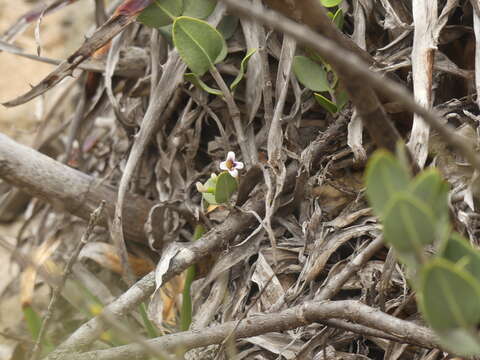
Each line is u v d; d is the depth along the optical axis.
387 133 0.47
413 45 0.57
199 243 0.59
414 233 0.37
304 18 0.46
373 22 0.61
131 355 0.54
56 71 0.59
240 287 0.60
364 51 0.57
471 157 0.38
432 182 0.39
